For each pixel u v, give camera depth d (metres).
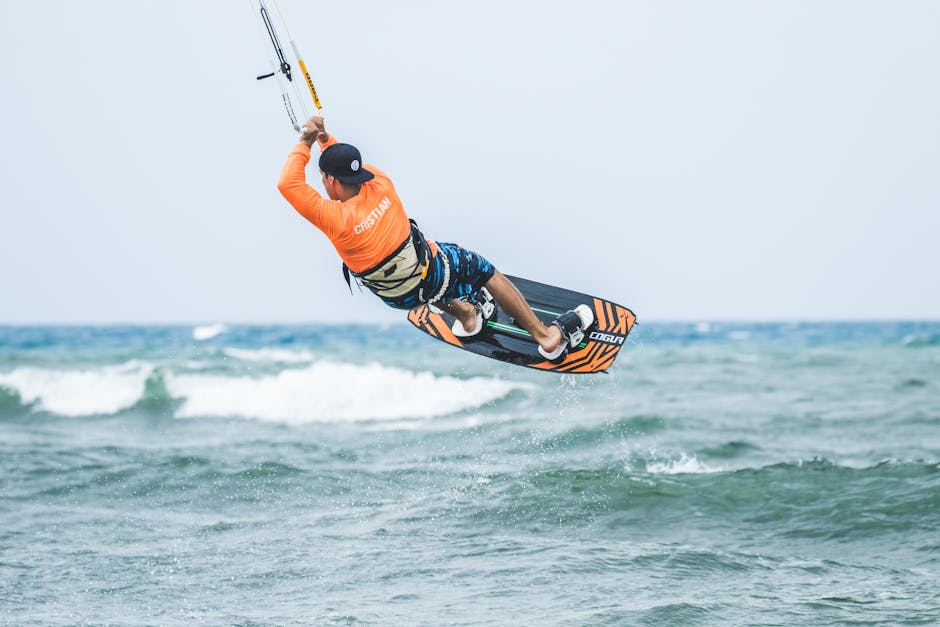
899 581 32.09
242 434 74.44
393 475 52.25
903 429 70.94
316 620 28.44
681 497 44.50
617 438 65.38
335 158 25.27
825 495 43.66
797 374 126.62
